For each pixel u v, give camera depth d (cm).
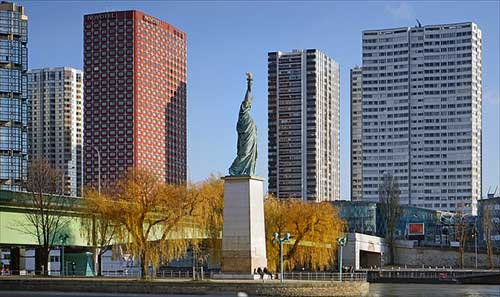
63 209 12619
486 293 13762
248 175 10744
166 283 10325
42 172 15312
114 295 10131
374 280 18512
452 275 18388
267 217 14288
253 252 10712
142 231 11950
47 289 10812
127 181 12169
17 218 12162
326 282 10588
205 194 13012
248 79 11206
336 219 15075
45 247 12519
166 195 12019
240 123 11031
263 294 10100
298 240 14425
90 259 15300
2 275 13188
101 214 12031
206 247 13275
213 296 9969
